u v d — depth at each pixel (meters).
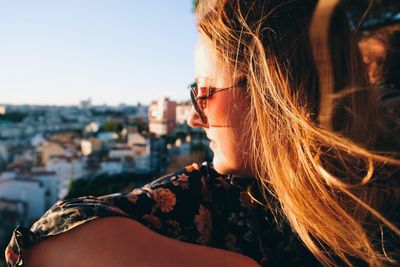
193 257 0.49
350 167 0.61
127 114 84.88
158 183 0.69
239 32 0.64
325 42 0.60
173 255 0.48
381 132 0.64
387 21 0.65
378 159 0.56
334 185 0.57
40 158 62.09
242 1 0.65
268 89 0.61
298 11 0.63
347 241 0.59
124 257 0.46
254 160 0.65
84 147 61.50
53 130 83.19
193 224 0.67
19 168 55.09
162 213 0.65
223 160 0.67
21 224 0.50
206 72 0.67
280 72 0.60
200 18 0.70
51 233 0.49
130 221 0.51
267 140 0.60
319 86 0.60
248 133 0.64
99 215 0.50
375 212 0.55
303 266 0.69
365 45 0.87
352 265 0.60
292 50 0.61
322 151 0.59
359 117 0.61
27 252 0.49
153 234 0.51
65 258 0.46
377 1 0.63
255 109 0.61
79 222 0.49
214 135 0.67
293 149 0.59
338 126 0.60
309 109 0.59
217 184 0.71
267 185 0.68
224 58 0.64
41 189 49.00
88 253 0.46
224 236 0.69
